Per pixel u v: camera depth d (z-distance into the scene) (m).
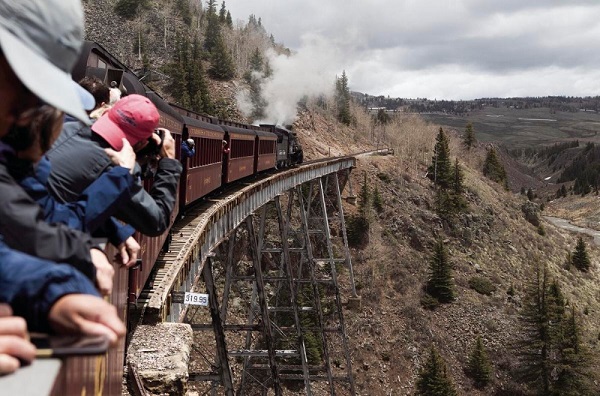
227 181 26.22
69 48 1.75
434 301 60.88
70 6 1.74
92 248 2.51
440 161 85.62
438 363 48.34
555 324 52.91
